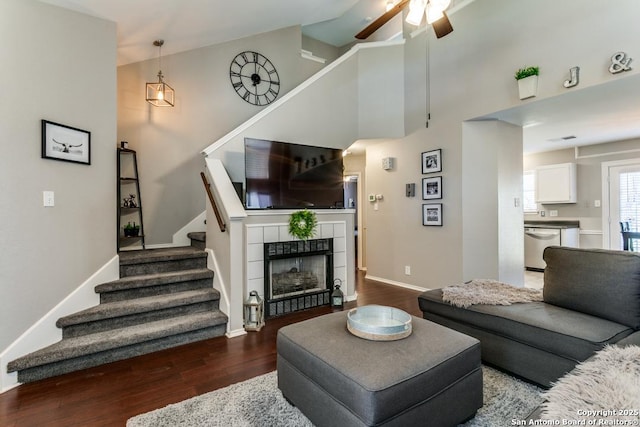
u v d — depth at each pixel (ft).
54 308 8.27
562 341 6.13
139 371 7.77
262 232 11.52
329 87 15.85
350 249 13.87
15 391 6.91
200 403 6.39
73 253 8.88
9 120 7.36
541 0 10.80
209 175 12.36
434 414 5.01
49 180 8.26
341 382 4.78
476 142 13.56
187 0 11.08
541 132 15.90
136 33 11.89
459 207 13.84
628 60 8.87
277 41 18.06
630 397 3.48
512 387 6.74
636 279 6.38
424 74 15.16
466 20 13.26
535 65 10.99
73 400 6.58
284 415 5.98
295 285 12.60
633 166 17.80
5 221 7.22
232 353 8.75
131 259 10.67
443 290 9.00
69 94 8.90
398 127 16.29
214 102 15.92
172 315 9.98
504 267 13.42
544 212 21.59
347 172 21.84
